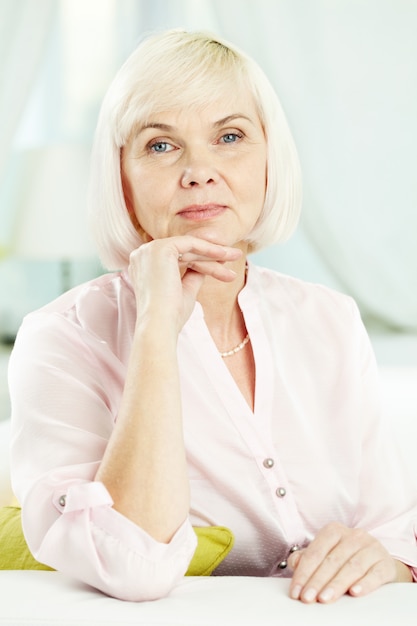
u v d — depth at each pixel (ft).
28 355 4.85
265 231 5.45
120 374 5.02
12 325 16.37
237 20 15.87
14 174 16.08
